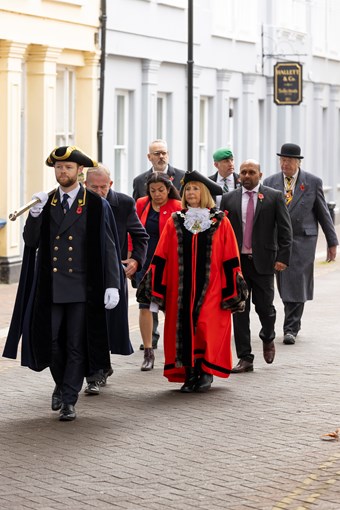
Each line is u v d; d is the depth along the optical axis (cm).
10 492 891
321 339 1664
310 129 4244
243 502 868
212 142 3262
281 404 1210
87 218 1146
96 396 1249
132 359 1482
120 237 1334
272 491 895
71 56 2459
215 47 3219
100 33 2519
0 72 2214
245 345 1394
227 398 1239
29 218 1147
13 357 1162
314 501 870
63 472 948
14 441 1048
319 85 4284
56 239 1138
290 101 3553
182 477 934
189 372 1274
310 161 4253
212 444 1040
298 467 962
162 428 1101
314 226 1667
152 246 1483
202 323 1262
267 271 1403
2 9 2159
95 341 1140
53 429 1095
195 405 1202
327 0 4397
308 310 1994
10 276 2231
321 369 1415
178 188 1619
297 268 1638
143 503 866
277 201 1409
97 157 2516
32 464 970
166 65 2914
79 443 1041
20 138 2308
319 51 4300
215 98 3269
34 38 2269
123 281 1209
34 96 2334
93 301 1141
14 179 2252
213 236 1269
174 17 2916
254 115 3578
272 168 3784
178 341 1259
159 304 1267
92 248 1144
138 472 948
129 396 1251
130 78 2722
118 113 2734
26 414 1158
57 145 2472
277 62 3544
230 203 1416
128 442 1045
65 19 2377
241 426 1110
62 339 1152
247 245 1405
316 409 1186
